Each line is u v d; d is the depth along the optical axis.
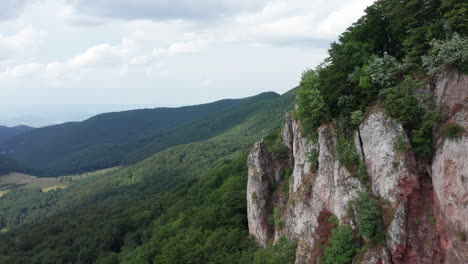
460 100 23.06
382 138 25.73
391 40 33.25
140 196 178.75
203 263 45.56
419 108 24.88
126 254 90.31
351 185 27.39
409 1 29.56
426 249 22.61
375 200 25.17
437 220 22.72
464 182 21.00
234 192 60.00
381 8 33.06
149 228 96.50
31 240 119.62
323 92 32.41
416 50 27.06
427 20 28.78
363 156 27.36
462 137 21.56
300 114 37.22
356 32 34.94
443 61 24.38
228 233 48.62
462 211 20.91
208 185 89.06
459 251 20.70
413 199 23.89
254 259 38.66
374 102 28.14
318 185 31.61
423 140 24.11
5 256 106.81
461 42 22.92
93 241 107.56
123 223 115.81
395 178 24.44
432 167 23.61
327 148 31.09
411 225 23.44
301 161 36.09
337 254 26.31
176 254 50.72
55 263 99.81
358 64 31.77
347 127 29.91
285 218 37.91
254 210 44.16
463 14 24.30
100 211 148.38
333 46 37.66
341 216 28.09
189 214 73.75
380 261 23.42
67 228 128.12
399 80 27.16
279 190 43.78
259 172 45.00
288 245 34.19
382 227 24.30
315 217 31.59
